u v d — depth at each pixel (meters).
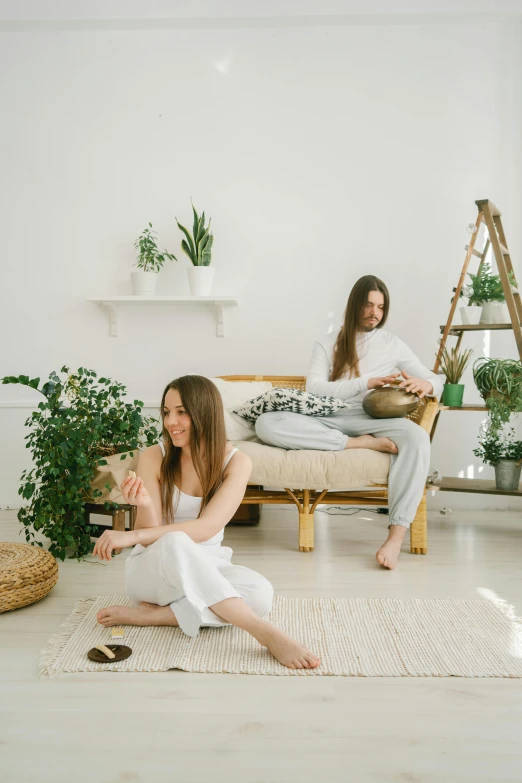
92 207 3.42
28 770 1.17
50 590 2.09
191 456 1.78
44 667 1.55
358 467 2.54
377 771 1.17
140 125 3.40
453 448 3.38
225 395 3.03
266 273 3.41
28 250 3.42
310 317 3.41
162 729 1.30
